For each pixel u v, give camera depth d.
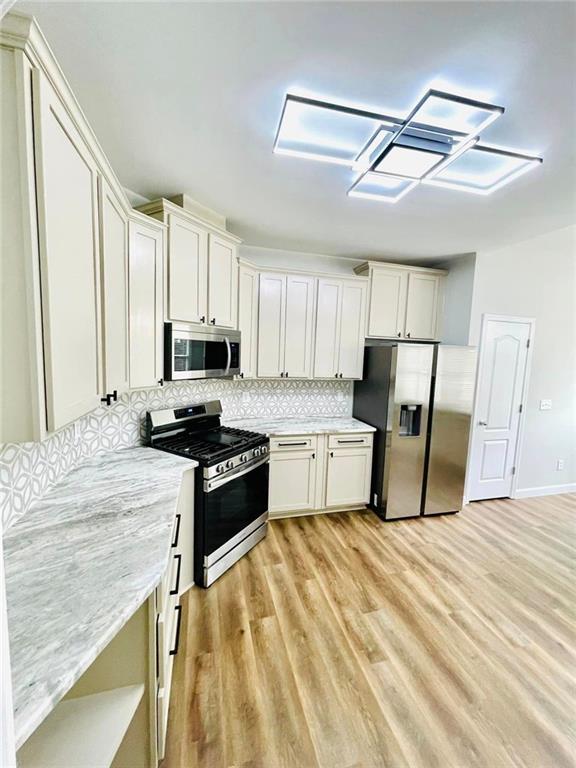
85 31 1.08
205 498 2.05
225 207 2.38
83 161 1.07
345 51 1.12
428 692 1.50
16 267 0.79
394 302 3.49
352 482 3.22
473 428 3.57
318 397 3.66
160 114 1.46
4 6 0.56
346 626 1.86
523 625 1.92
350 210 2.38
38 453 1.42
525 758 1.27
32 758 0.80
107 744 0.84
